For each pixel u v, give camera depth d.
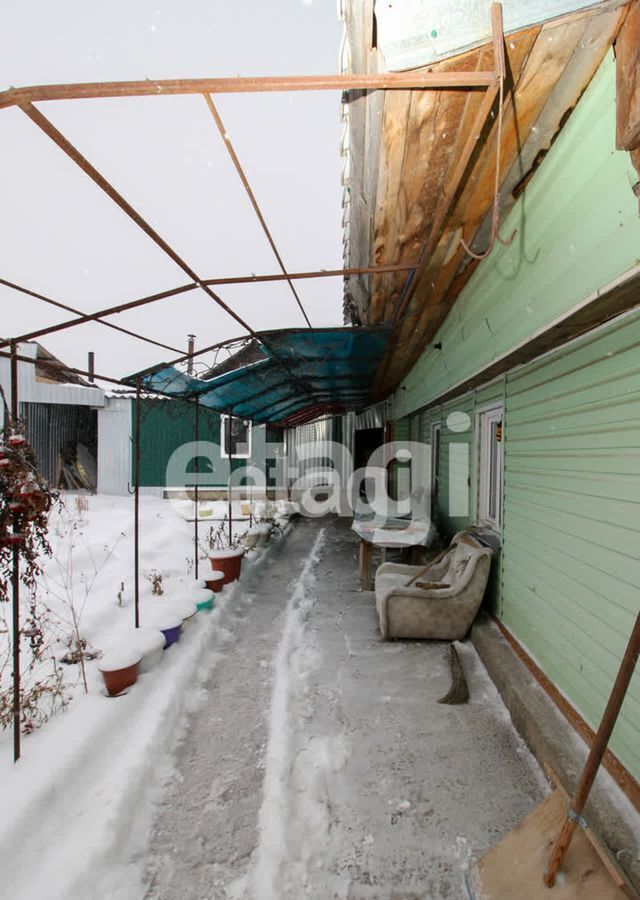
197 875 1.72
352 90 1.70
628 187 1.48
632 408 1.86
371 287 3.48
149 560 6.25
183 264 2.55
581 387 2.28
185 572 5.72
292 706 2.81
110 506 10.88
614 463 2.00
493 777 2.22
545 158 2.08
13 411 2.30
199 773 2.26
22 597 4.59
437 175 2.18
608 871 1.37
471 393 4.55
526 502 3.03
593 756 1.38
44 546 2.25
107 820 1.84
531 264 2.29
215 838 1.88
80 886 1.58
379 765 2.30
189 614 3.65
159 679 2.94
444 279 3.32
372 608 4.69
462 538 4.34
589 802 1.78
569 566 2.40
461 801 2.07
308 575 6.05
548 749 2.15
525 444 3.04
